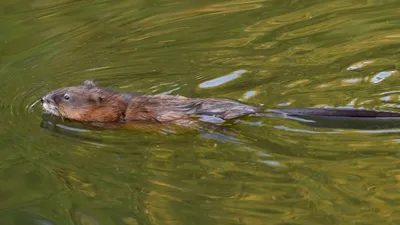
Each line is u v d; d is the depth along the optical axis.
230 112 10.76
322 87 11.70
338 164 8.93
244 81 12.27
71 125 11.28
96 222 8.12
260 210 8.04
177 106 11.14
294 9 16.23
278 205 8.12
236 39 14.50
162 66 13.41
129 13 16.72
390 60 12.70
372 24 14.80
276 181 8.66
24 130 11.03
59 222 8.22
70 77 13.18
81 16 16.67
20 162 9.86
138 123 11.10
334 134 9.80
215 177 8.90
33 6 17.48
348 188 8.37
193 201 8.35
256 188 8.53
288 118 10.45
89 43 14.95
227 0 17.33
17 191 9.05
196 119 10.80
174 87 12.35
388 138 9.55
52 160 9.84
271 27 15.12
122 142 10.36
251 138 9.96
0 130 11.03
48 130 11.03
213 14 16.25
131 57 14.00
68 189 8.96
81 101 11.43
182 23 15.75
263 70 12.72
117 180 9.08
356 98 11.13
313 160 9.10
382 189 8.29
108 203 8.51
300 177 8.70
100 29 15.73
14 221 8.31
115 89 12.42
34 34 15.67
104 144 10.33
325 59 13.05
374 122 10.06
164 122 10.95
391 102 10.88
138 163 9.52
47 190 9.02
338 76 12.12
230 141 9.95
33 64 14.00
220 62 13.30
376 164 8.85
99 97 11.40
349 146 9.41
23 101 12.26
